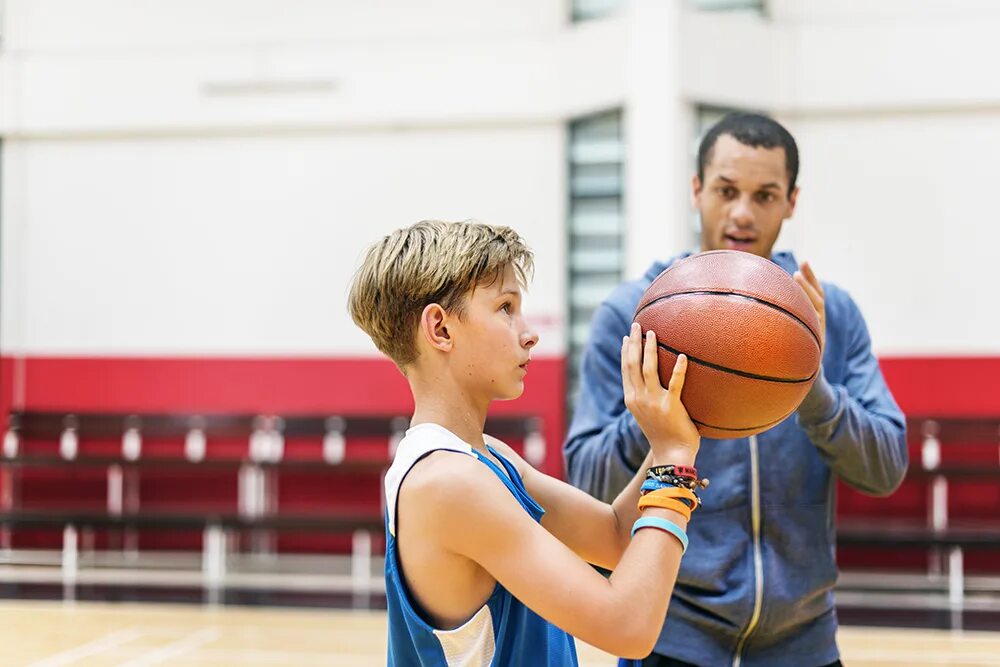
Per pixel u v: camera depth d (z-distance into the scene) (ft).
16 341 22.76
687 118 19.57
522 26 21.94
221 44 22.70
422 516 3.40
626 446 5.04
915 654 13.57
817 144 20.74
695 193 6.05
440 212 22.09
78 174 22.91
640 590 3.27
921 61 20.40
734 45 19.99
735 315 3.87
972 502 19.89
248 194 22.59
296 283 22.40
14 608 16.65
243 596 17.83
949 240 20.47
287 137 22.57
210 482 22.03
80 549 22.17
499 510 3.32
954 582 17.89
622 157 20.89
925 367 20.36
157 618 15.89
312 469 20.22
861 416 5.17
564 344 21.35
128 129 22.71
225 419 21.86
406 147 22.29
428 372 3.74
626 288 5.83
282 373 22.26
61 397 22.63
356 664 12.82
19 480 22.30
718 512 5.41
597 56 20.48
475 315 3.65
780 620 5.32
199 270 22.59
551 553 3.29
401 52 22.15
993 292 20.33
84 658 13.20
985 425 19.67
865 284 20.62
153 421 21.99
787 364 3.88
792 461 5.47
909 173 20.57
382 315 3.75
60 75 22.85
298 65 22.43
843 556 20.26
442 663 3.47
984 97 20.27
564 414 21.27
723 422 3.92
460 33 22.16
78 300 22.76
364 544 21.58
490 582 3.55
